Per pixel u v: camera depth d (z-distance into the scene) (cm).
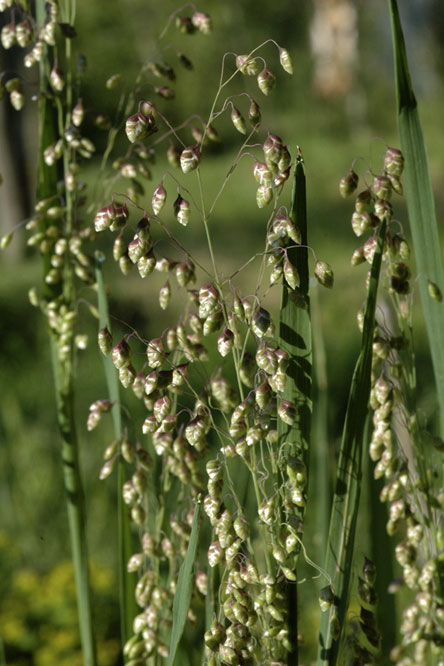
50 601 89
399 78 48
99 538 108
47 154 53
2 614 88
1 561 103
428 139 383
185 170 45
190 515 50
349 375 136
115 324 164
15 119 240
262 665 48
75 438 55
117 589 92
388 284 49
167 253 230
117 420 51
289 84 494
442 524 50
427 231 48
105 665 85
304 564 83
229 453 46
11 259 230
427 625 50
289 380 47
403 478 49
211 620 50
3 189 237
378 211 47
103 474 51
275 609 46
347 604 48
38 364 158
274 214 46
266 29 484
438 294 48
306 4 505
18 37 52
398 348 49
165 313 171
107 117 53
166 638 52
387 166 47
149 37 402
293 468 46
